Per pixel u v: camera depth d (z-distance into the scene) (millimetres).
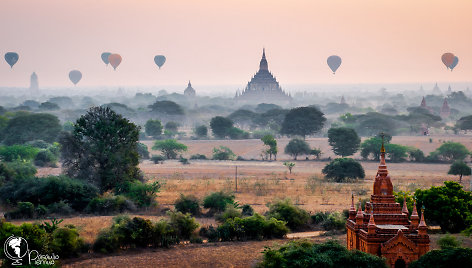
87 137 82312
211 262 45938
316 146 165500
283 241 53812
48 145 138875
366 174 110438
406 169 119250
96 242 49219
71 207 68562
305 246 41812
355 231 40125
